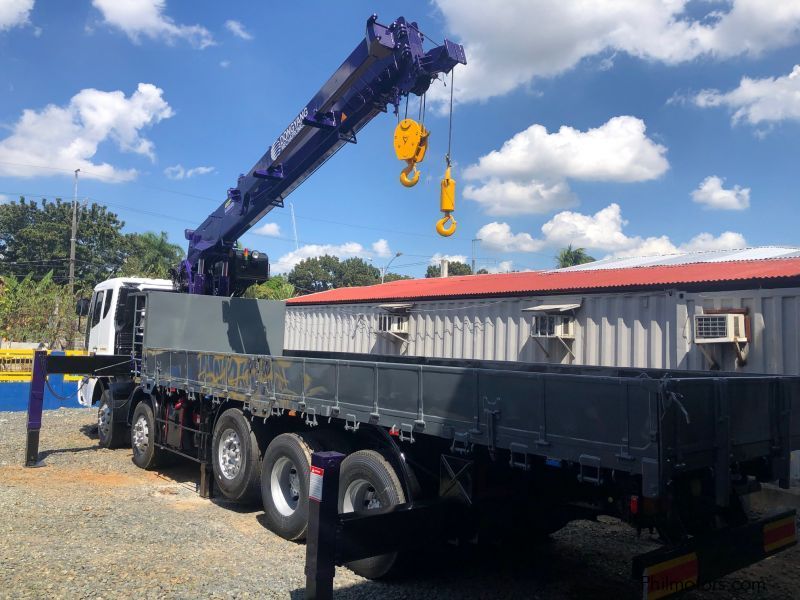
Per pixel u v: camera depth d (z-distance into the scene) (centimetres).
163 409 869
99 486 788
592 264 1631
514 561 552
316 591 368
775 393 400
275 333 1033
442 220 578
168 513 666
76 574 468
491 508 455
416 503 449
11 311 2975
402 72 653
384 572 484
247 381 657
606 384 335
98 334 1184
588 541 612
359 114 734
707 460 339
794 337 795
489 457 446
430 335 1346
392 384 479
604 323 1033
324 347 1669
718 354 872
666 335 943
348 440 569
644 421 315
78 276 4812
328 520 376
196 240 1085
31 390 917
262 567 502
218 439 708
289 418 633
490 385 402
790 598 485
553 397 363
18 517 621
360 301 1539
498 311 1209
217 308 974
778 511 434
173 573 479
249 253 1041
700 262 1162
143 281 1155
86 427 1252
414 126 601
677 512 355
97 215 5134
